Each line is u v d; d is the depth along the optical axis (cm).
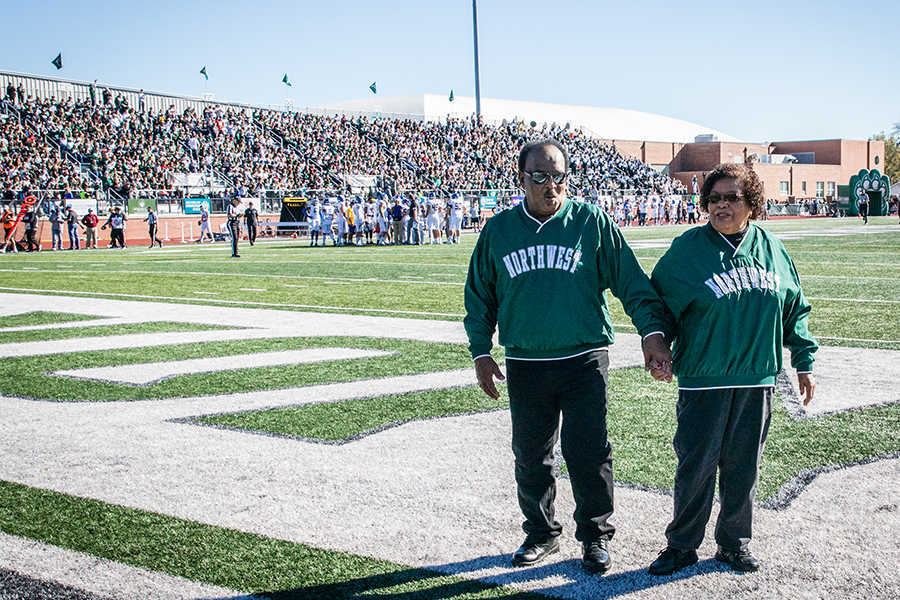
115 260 2075
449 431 477
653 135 8125
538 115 7681
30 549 326
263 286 1320
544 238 313
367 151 4431
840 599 276
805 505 356
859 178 5541
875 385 568
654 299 311
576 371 311
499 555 318
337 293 1201
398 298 1129
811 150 7225
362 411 523
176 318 953
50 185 3055
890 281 1243
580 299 309
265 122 4356
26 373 650
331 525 347
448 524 347
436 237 2823
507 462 422
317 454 440
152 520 354
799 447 434
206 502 374
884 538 321
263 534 338
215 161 3738
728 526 302
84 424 504
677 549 301
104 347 761
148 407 542
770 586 287
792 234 2758
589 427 308
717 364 293
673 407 517
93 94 3878
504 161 4966
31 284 1396
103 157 3359
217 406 540
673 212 5097
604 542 311
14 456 443
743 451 296
